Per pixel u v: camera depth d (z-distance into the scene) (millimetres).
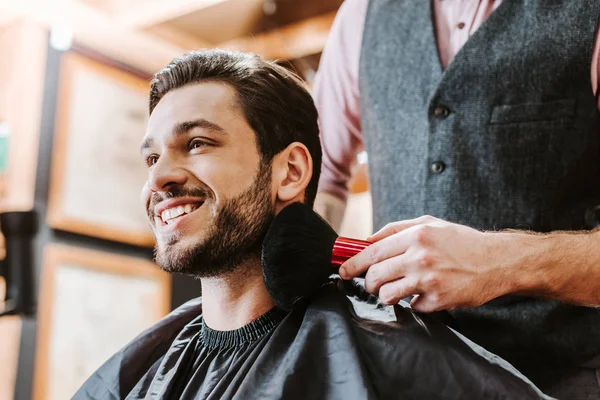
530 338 1026
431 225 908
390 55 1234
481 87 1114
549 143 1079
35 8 3266
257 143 1015
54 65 3361
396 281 896
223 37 3625
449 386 819
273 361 887
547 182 1079
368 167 1282
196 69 1054
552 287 949
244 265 1008
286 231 948
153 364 1097
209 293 1054
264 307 1012
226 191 973
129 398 1043
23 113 3197
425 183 1143
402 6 1248
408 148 1181
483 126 1109
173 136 1000
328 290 974
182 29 3562
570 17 1070
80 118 3439
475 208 1104
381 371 845
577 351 1010
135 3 3422
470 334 1067
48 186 3254
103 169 3523
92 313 3359
